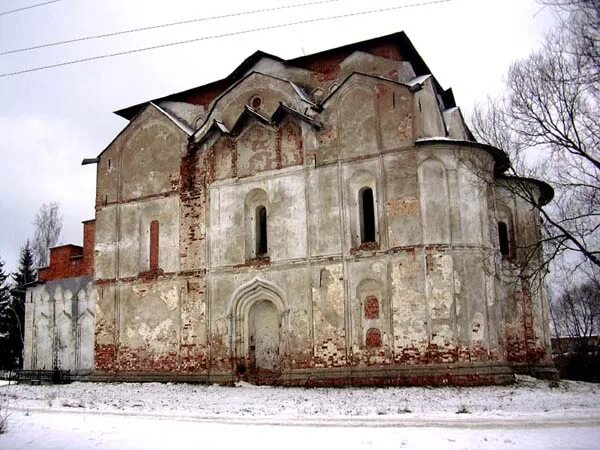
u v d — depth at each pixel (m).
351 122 24.48
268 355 25.16
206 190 27.44
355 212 23.97
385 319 22.45
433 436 11.97
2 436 13.45
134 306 28.27
